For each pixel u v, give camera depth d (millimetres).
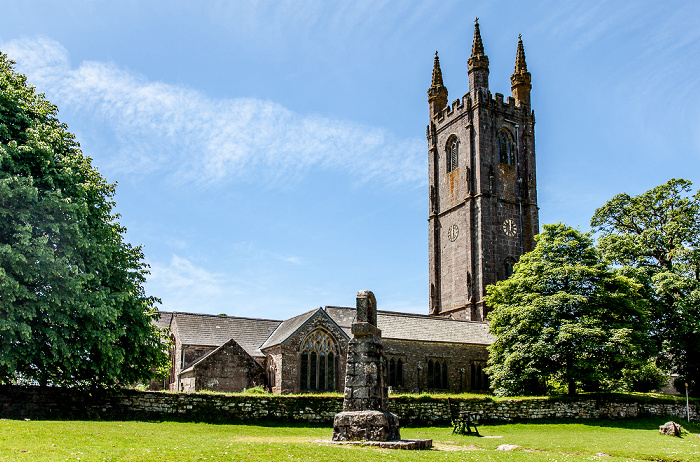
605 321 52719
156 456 18969
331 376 55812
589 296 53719
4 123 31531
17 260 28578
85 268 32719
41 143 31078
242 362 54500
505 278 80938
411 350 64562
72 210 30781
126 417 33750
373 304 29766
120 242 36562
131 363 35938
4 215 29125
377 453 22156
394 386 62719
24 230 28797
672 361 63875
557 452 29203
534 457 24875
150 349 36281
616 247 65125
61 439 21953
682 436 38156
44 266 29375
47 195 30641
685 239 64188
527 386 54344
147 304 36938
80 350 31531
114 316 31453
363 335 27812
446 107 90625
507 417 44594
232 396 36531
